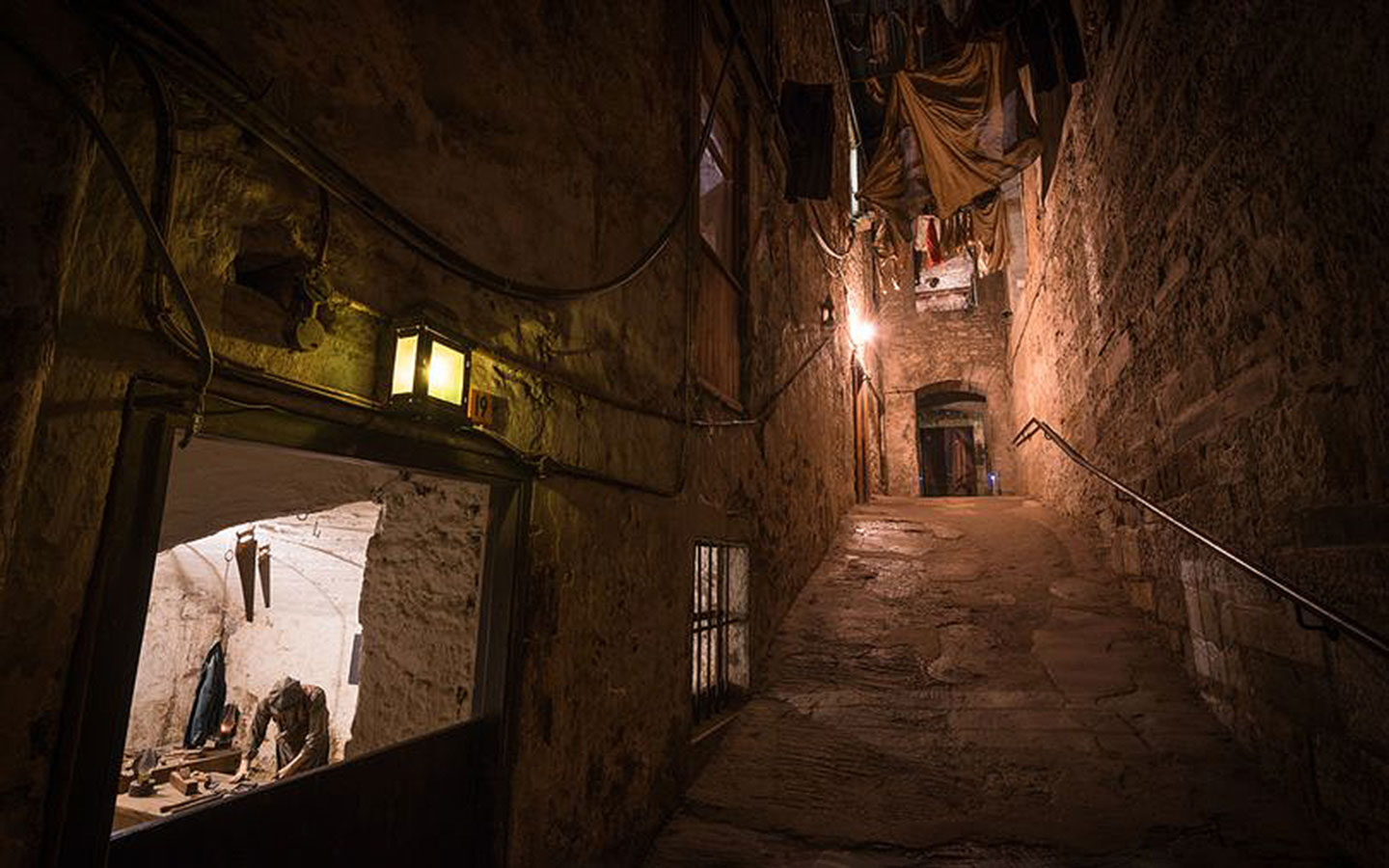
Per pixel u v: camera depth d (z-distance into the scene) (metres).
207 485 2.12
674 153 3.29
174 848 1.16
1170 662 3.97
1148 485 4.23
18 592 0.96
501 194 2.05
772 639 4.51
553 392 2.24
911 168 6.25
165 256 1.08
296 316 1.37
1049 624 4.57
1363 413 2.07
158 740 6.59
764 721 3.68
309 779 1.43
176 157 1.17
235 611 7.05
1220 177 2.87
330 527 4.07
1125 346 4.49
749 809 2.96
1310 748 2.55
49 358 0.94
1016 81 5.44
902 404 12.37
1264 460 2.73
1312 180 2.20
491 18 2.06
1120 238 4.39
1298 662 2.59
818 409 6.26
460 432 1.80
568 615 2.25
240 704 6.89
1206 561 3.43
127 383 1.11
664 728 2.90
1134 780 2.99
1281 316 2.50
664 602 2.96
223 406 1.26
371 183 1.59
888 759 3.31
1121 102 4.12
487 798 1.91
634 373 2.79
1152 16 3.47
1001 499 8.51
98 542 1.06
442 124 1.83
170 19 1.12
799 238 5.83
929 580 5.42
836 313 7.44
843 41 8.01
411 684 2.17
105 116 1.09
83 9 1.01
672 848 2.71
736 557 4.08
